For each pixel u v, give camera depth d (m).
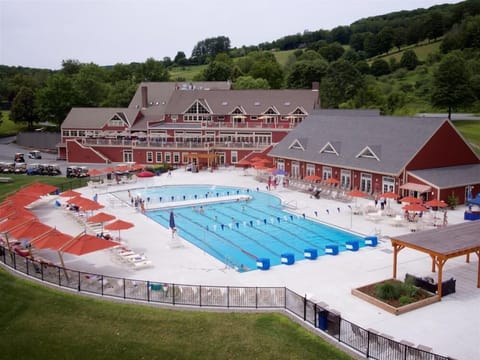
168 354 20.55
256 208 49.66
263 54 174.50
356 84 124.38
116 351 20.89
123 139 82.12
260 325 22.41
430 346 19.88
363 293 25.16
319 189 54.53
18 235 30.53
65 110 118.56
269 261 30.09
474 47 144.12
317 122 67.31
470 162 53.19
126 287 25.75
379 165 51.19
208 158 76.50
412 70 151.00
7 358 20.61
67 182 61.09
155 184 62.97
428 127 50.69
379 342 19.30
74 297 25.59
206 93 92.94
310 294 25.67
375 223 41.81
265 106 87.19
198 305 24.28
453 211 45.50
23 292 26.27
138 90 107.44
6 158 90.94
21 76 168.38
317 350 20.25
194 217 46.06
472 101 100.19
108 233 37.41
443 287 25.22
